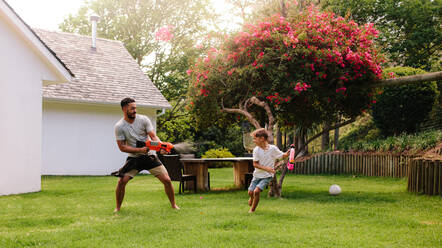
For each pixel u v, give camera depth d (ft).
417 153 40.14
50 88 44.80
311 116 29.58
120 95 50.44
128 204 22.03
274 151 19.47
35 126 29.04
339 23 26.89
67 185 33.09
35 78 29.25
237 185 33.81
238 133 81.71
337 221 16.88
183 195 27.58
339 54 24.49
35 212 19.48
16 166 27.63
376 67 26.02
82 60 52.75
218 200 24.18
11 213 19.19
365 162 45.39
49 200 23.68
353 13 65.41
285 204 22.27
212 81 27.89
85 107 48.08
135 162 19.15
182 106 78.43
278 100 25.21
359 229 15.20
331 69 25.34
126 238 13.79
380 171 43.32
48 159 45.16
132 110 18.85
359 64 25.64
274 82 25.26
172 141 79.46
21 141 28.04
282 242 13.08
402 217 17.78
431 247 12.50
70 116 46.93
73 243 13.08
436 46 73.51
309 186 34.40
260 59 25.30
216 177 47.19
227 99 29.66
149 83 56.29
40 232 14.66
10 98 27.40
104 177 42.01
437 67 75.82
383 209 20.29
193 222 16.43
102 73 52.60
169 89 77.25
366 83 27.09
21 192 27.84
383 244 12.84
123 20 79.87
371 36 27.22
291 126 32.09
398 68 53.01
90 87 48.73
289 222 16.53
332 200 24.17
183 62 75.82
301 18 26.68
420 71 51.62
